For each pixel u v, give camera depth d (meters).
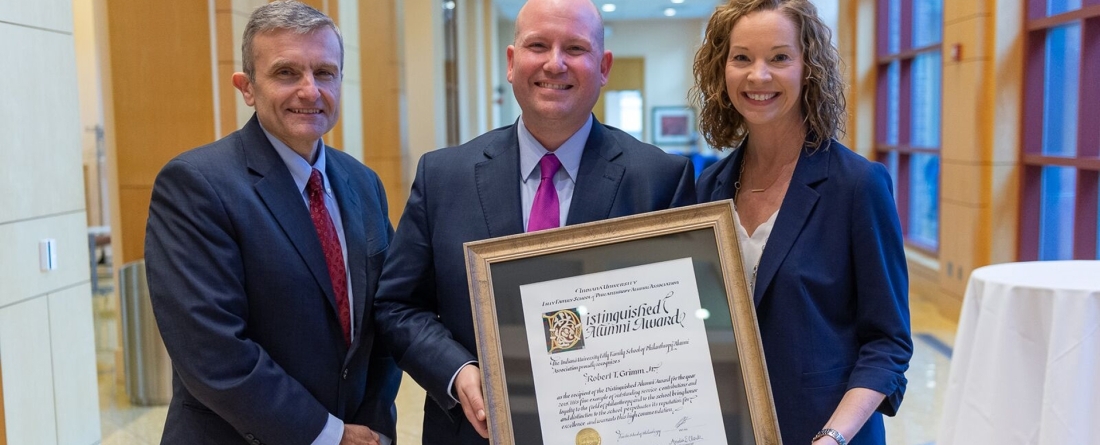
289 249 1.83
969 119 6.02
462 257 1.83
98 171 9.76
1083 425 2.61
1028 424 2.75
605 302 1.66
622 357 1.65
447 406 1.76
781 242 1.81
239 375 1.72
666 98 19.30
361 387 1.97
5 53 2.89
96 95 9.75
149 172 4.66
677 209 1.66
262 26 1.83
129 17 4.55
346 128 6.28
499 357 1.63
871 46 9.25
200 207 1.76
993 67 5.78
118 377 5.26
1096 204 5.12
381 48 7.86
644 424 1.63
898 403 1.75
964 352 3.13
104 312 7.52
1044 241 5.80
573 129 1.88
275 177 1.87
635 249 1.66
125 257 4.84
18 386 2.96
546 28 1.77
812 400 1.76
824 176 1.83
